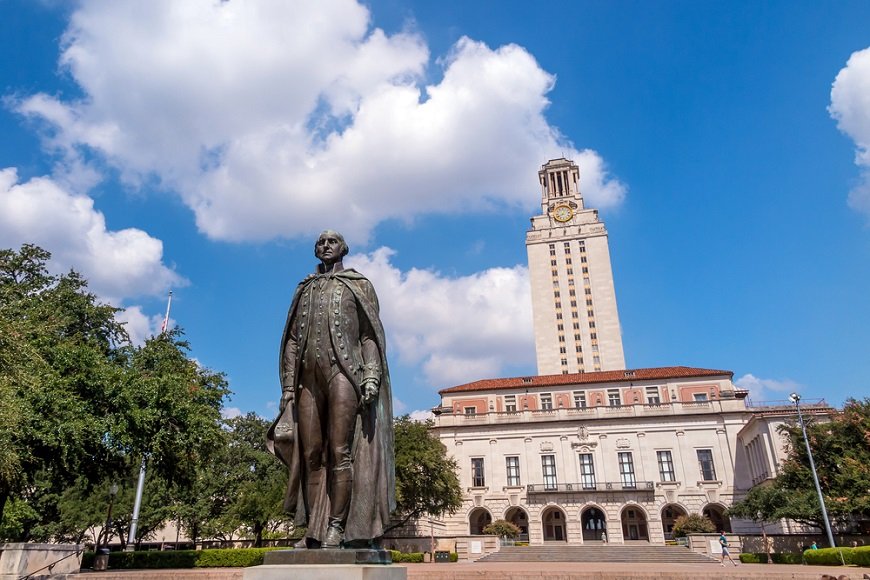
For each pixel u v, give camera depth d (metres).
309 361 5.55
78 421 20.25
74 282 30.23
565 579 22.97
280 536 47.22
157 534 61.00
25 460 19.91
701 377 70.19
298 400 5.61
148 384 24.02
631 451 64.69
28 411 18.84
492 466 67.38
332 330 5.54
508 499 65.25
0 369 16.48
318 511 5.38
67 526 44.97
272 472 48.06
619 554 45.16
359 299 5.77
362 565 4.54
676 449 63.81
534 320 124.69
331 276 5.88
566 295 124.62
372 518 5.33
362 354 5.74
